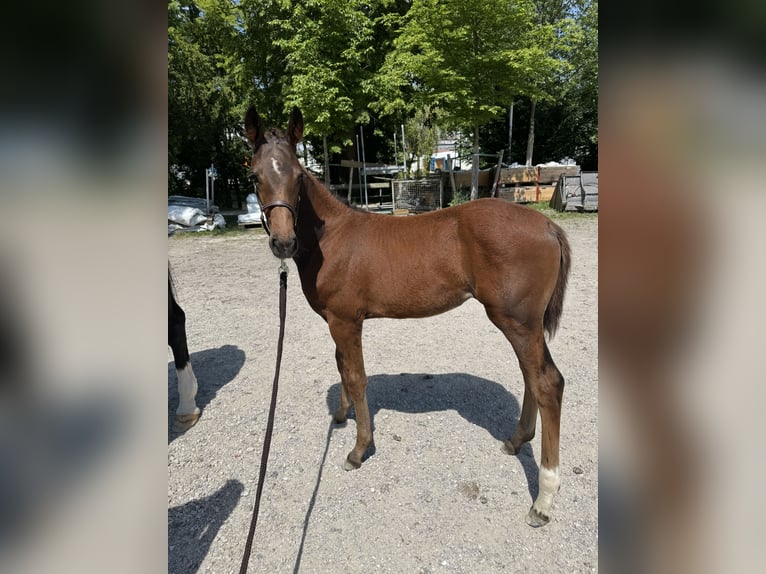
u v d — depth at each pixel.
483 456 2.50
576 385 3.19
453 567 1.80
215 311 5.38
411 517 2.08
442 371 3.57
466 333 4.41
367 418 2.41
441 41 10.09
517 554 1.85
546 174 13.12
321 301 2.36
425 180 12.75
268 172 1.97
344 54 10.59
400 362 3.78
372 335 4.45
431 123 16.38
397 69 11.37
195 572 1.82
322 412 3.05
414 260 2.20
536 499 2.03
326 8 10.24
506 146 18.70
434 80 10.45
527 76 11.00
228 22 12.63
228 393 3.35
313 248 2.32
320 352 4.08
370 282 2.27
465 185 13.18
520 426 2.45
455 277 2.18
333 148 12.12
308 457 2.55
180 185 18.12
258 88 13.32
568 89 16.47
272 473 2.42
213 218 12.20
